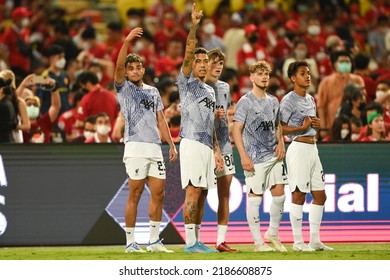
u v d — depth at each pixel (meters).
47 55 68.00
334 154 40.62
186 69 36.16
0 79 42.28
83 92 51.62
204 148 36.25
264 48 70.44
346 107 46.97
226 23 77.25
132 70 36.59
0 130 42.00
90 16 88.19
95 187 40.00
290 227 40.47
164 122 37.38
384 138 45.06
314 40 71.44
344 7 83.62
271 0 84.88
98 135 44.75
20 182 39.78
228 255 35.97
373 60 74.25
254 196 37.28
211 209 40.31
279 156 37.28
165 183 40.25
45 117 48.88
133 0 90.19
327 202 40.59
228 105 37.81
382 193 40.78
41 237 39.81
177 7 88.00
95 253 37.44
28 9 84.38
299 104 37.09
